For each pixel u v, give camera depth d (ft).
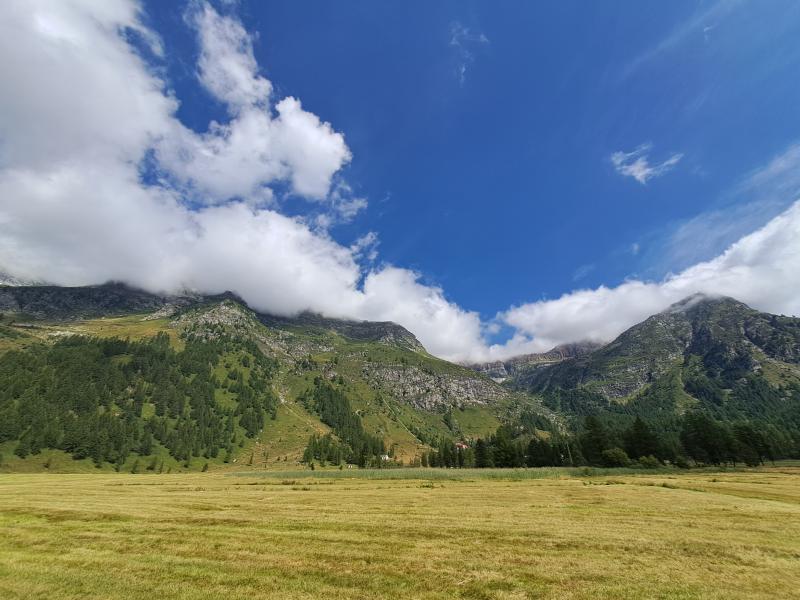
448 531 88.48
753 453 431.84
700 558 69.46
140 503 130.31
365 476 332.60
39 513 105.19
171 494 167.02
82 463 629.92
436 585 55.21
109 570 59.06
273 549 71.77
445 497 157.48
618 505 133.39
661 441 485.56
